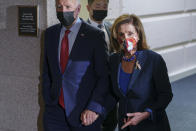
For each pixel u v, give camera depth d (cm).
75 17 350
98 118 364
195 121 624
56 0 347
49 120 368
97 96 348
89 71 354
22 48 445
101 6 418
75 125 357
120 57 338
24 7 428
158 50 845
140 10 764
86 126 360
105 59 351
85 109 351
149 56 325
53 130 366
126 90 330
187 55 940
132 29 329
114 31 339
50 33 366
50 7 417
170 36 865
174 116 649
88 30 353
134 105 325
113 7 599
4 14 447
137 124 326
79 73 352
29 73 449
